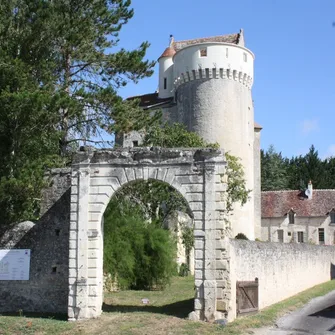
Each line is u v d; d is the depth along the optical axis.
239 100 54.25
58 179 22.34
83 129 28.33
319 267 38.06
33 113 22.64
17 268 21.70
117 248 28.50
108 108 27.56
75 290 19.20
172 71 61.09
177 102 56.19
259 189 64.75
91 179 19.80
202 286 18.52
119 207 29.94
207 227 18.73
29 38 25.53
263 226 70.56
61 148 27.95
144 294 27.12
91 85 29.19
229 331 16.80
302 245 33.00
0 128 23.64
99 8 28.58
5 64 23.20
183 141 40.16
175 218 42.12
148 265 30.20
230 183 42.16
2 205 22.62
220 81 53.41
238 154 53.31
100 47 29.70
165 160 19.36
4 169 23.81
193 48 54.06
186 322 17.84
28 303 21.41
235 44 54.03
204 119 53.09
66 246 21.50
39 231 21.86
